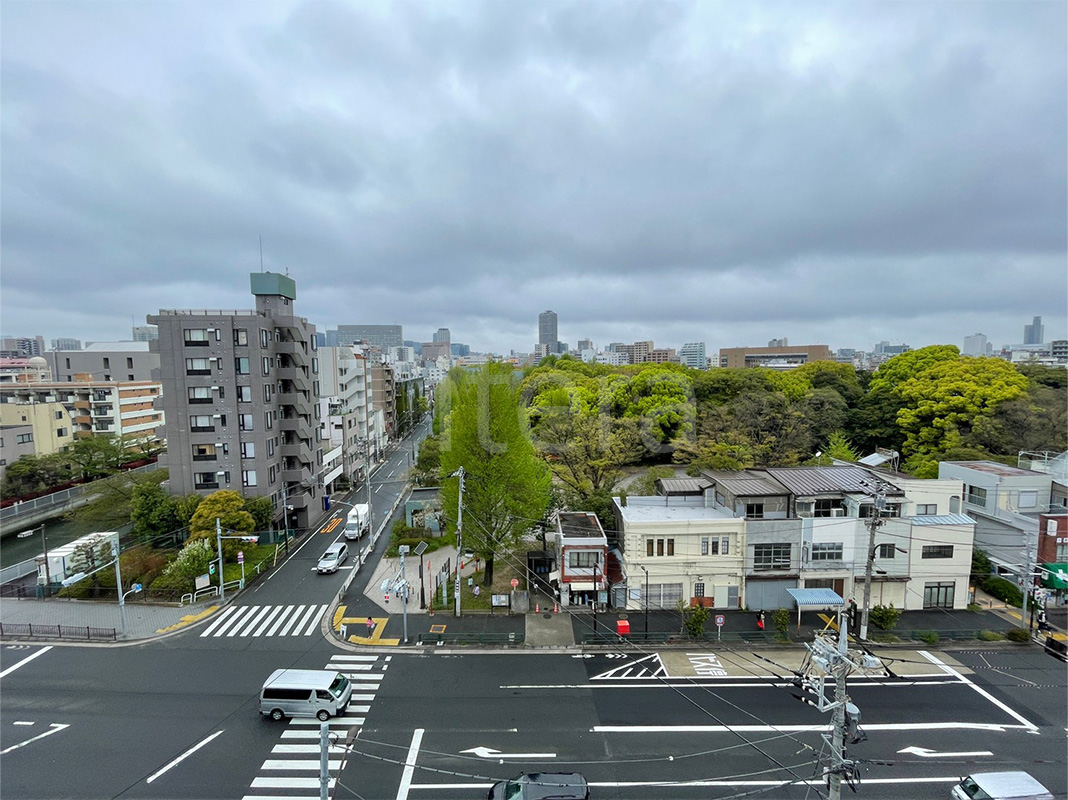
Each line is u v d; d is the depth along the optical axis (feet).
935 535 92.22
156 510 120.47
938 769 54.80
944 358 178.19
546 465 128.77
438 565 115.65
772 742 59.06
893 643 81.35
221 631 86.99
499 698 67.67
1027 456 127.65
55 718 63.31
